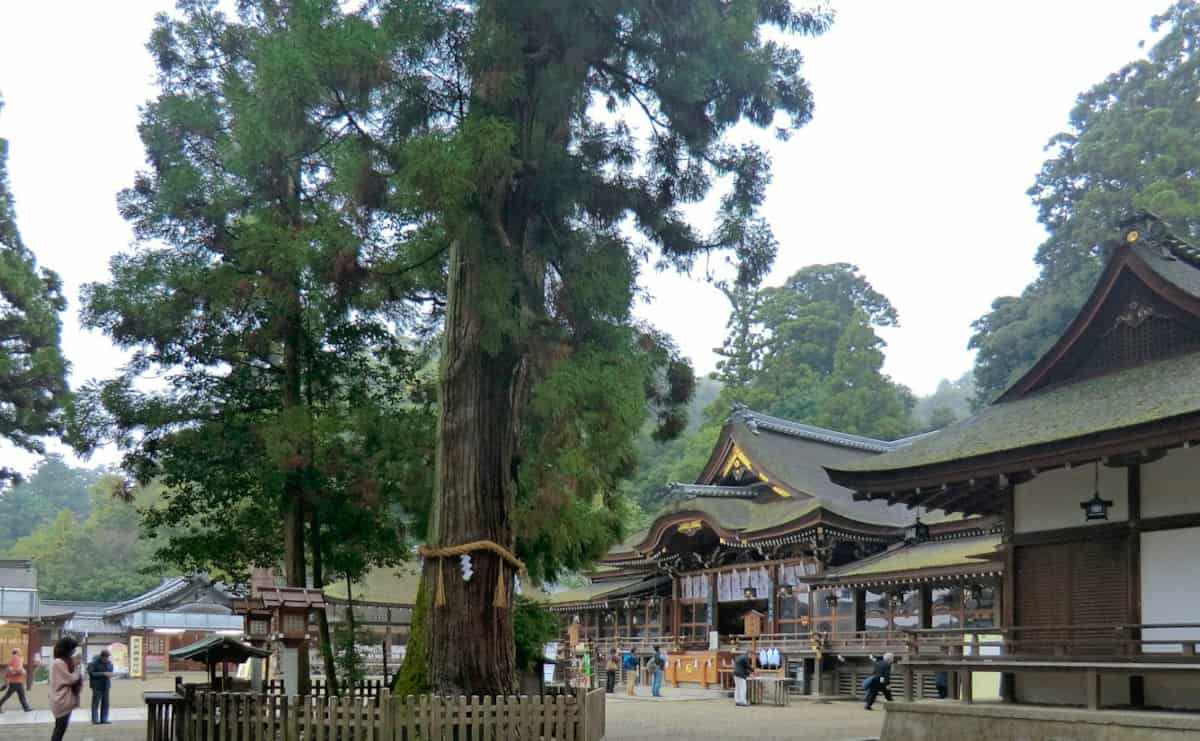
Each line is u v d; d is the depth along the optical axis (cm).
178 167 1808
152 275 1789
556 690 1847
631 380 1379
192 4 1966
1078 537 1623
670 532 4591
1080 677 1599
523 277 1411
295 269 1625
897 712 1591
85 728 2067
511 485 1474
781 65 1503
